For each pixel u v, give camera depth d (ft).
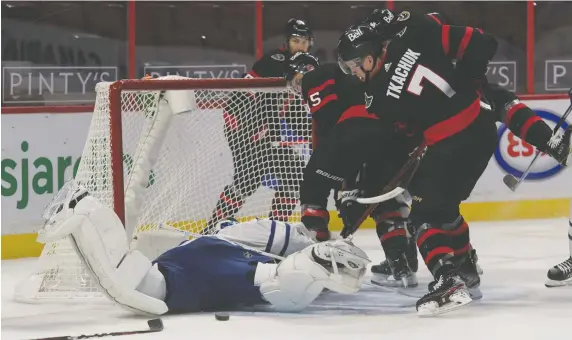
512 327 24.08
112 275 24.13
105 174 29.27
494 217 45.50
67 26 41.45
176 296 25.43
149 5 42.80
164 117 30.37
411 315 25.52
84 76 41.98
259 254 26.35
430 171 25.21
